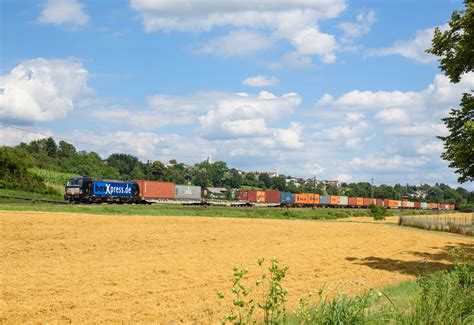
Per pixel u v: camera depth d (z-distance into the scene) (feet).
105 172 483.10
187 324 37.29
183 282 56.90
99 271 62.44
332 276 66.95
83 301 44.70
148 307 43.06
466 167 73.72
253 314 40.19
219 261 77.20
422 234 170.50
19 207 143.33
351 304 24.58
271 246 105.91
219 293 18.52
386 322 25.86
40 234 94.84
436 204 530.27
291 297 48.65
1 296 45.44
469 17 71.67
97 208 165.58
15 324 36.47
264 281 59.57
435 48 76.69
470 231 184.14
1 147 257.14
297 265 77.36
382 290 48.75
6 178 240.53
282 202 326.03
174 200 255.70
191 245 99.04
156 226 127.13
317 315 23.76
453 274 38.42
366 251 105.50
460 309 28.53
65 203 199.00
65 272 60.59
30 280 54.08
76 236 97.14
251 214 229.25
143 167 566.36
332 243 120.26
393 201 438.81
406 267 80.07
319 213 283.79
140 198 232.32
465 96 74.08
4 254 73.67
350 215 307.78
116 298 46.57
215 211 219.61
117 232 108.17
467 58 72.84
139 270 64.54
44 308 41.42
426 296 29.17
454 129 74.64
